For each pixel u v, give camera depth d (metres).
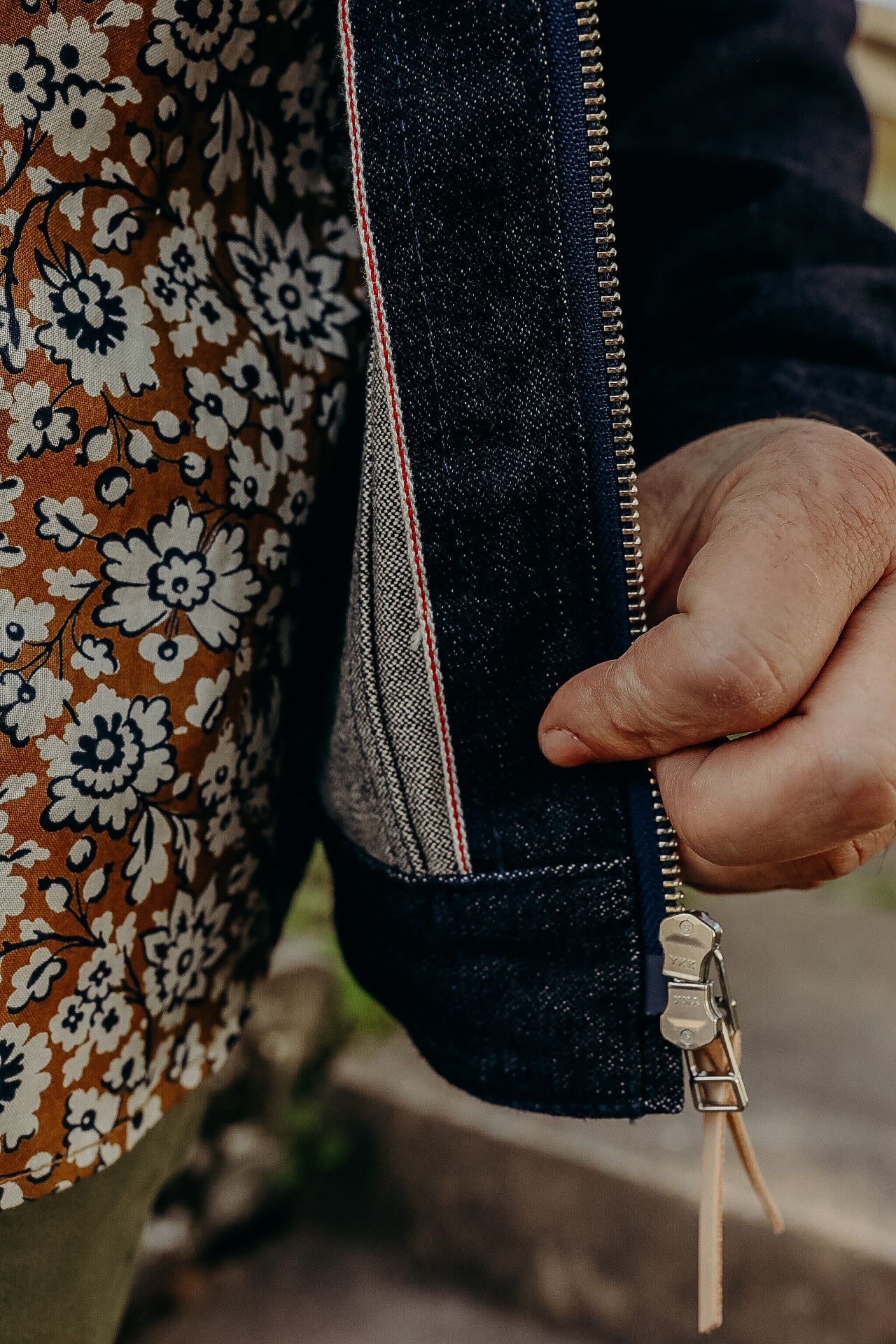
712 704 0.42
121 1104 0.60
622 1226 1.53
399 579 0.53
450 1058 0.59
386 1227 1.75
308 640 0.68
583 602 0.51
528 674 0.52
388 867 0.58
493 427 0.50
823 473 0.46
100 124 0.52
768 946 2.14
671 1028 0.52
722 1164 0.52
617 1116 0.55
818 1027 1.81
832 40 0.74
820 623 0.42
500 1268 1.65
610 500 0.50
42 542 0.52
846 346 0.62
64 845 0.54
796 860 0.52
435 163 0.49
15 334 0.50
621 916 0.53
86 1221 0.61
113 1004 0.58
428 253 0.49
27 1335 0.59
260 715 0.65
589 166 0.48
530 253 0.49
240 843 0.66
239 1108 1.70
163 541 0.56
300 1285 1.67
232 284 0.60
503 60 0.48
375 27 0.49
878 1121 1.55
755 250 0.64
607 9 0.73
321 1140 1.79
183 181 0.57
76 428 0.52
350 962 0.67
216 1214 1.69
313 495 0.65
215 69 0.56
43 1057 0.55
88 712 0.54
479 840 0.54
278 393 0.62
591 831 0.52
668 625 0.44
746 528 0.44
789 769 0.41
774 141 0.69
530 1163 1.60
